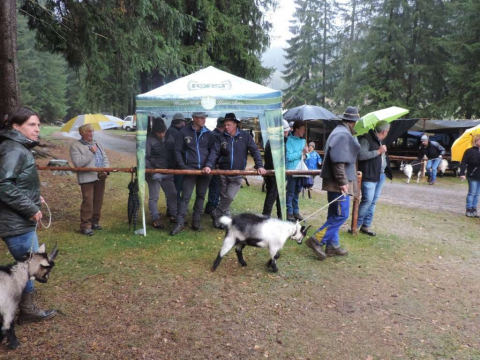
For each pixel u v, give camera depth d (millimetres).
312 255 5055
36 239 3055
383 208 8422
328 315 3510
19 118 2793
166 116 7828
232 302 3674
